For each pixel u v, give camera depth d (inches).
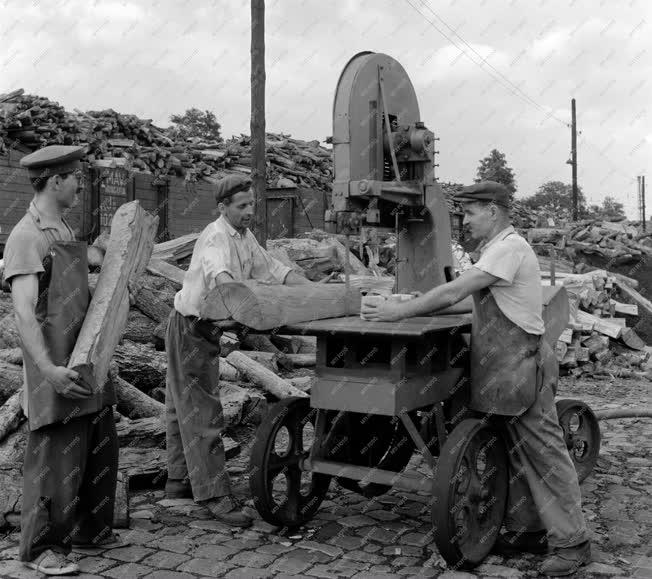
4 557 140.1
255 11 409.7
